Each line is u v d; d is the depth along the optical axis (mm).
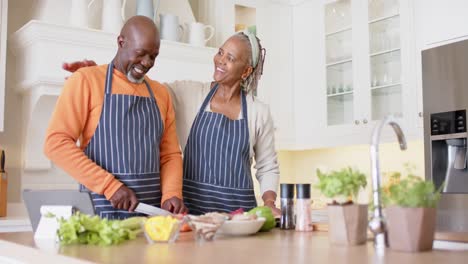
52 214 1530
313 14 3992
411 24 3396
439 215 3023
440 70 3053
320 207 3885
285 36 4074
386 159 3973
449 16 3201
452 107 2979
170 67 3223
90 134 1922
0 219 2727
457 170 2984
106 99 1918
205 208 2137
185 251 1226
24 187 3111
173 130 2102
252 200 2209
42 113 3012
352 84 3740
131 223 1482
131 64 1923
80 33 2910
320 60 3932
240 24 3828
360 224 1352
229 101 2230
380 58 3598
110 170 1910
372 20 3633
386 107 3549
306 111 4012
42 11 3037
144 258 1106
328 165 4355
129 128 1934
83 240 1365
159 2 3361
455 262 1060
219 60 2158
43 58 2824
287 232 1729
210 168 2150
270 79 3957
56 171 3229
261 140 2271
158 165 2018
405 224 1224
